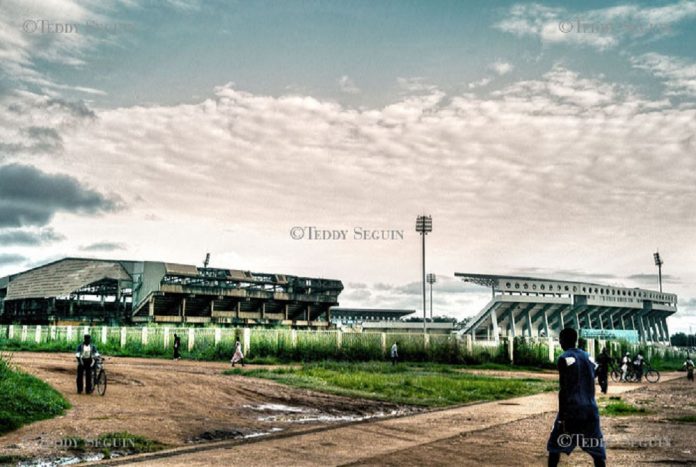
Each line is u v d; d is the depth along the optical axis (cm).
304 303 8869
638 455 1031
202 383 2242
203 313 7794
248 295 7900
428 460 961
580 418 733
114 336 4822
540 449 1077
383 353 4419
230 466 912
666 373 5066
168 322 7231
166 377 2384
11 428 1201
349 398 2022
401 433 1273
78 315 7175
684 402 2102
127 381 2156
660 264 13338
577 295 10788
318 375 2820
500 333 10681
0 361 1703
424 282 5812
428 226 5906
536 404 1973
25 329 5506
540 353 4841
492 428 1355
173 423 1348
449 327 10619
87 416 1385
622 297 11738
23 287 7800
